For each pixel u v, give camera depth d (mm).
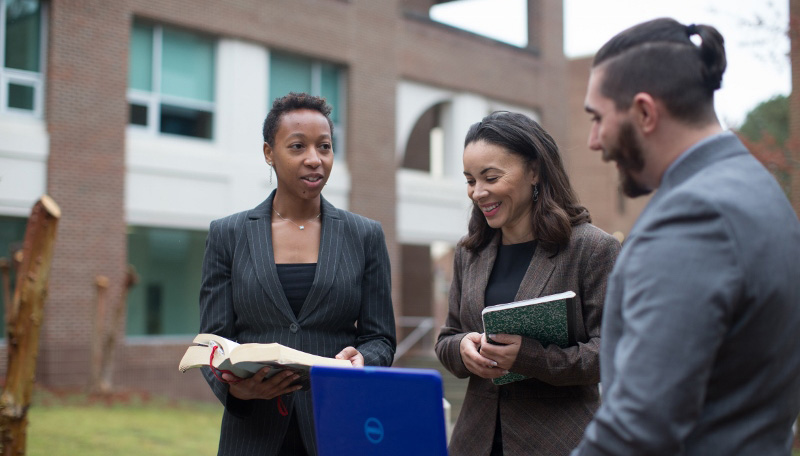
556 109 20141
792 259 1592
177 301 13742
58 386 11891
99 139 12555
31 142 11945
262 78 14695
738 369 1567
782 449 1622
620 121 1703
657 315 1487
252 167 14383
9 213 11758
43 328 11883
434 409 1767
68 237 12164
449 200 17891
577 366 2441
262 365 2303
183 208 13562
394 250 16672
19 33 12102
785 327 1577
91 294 12344
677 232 1539
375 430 1863
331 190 15648
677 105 1661
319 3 15516
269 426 2734
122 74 12812
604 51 1746
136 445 8219
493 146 2658
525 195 2709
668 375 1453
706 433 1576
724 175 1610
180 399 12938
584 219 2746
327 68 15953
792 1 7008
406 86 17172
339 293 2807
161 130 13500
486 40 18625
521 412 2639
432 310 20859
